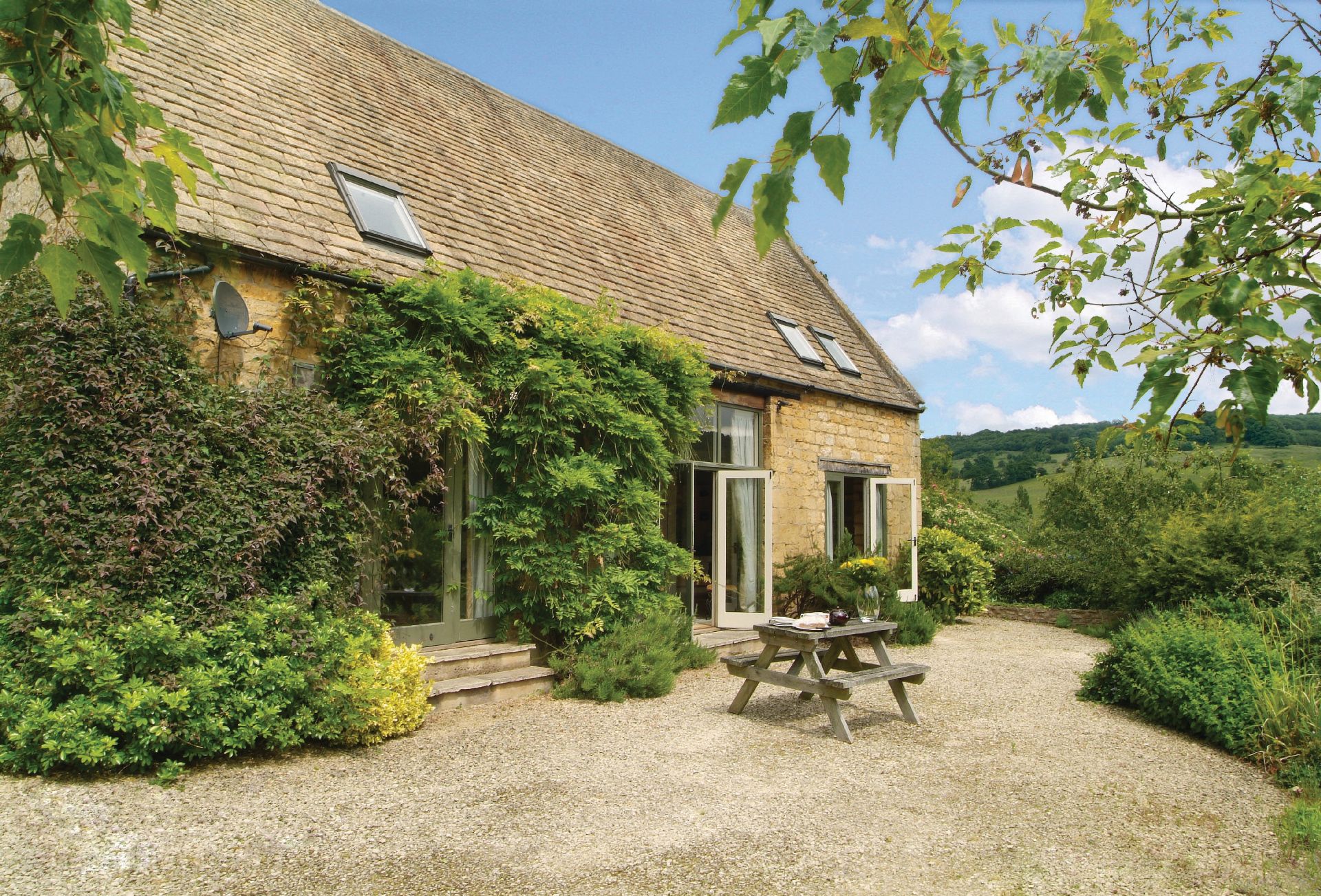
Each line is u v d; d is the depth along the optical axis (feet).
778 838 13.76
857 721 21.84
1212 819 15.20
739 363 35.17
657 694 24.22
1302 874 12.81
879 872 12.53
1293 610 27.53
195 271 19.56
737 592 34.60
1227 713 19.90
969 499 65.98
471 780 16.42
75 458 16.65
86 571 16.11
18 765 15.08
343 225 24.58
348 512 20.04
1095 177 7.94
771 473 34.17
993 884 12.24
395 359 21.84
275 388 19.85
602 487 25.23
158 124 7.13
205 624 16.85
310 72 30.86
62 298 7.06
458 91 38.52
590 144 44.75
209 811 14.26
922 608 37.27
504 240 30.30
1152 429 7.20
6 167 6.87
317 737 18.25
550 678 24.40
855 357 46.03
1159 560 36.96
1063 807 15.61
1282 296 6.50
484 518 24.75
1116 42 5.50
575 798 15.53
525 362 24.49
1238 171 7.00
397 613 23.08
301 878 11.95
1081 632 40.16
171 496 17.07
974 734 20.79
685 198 48.34
